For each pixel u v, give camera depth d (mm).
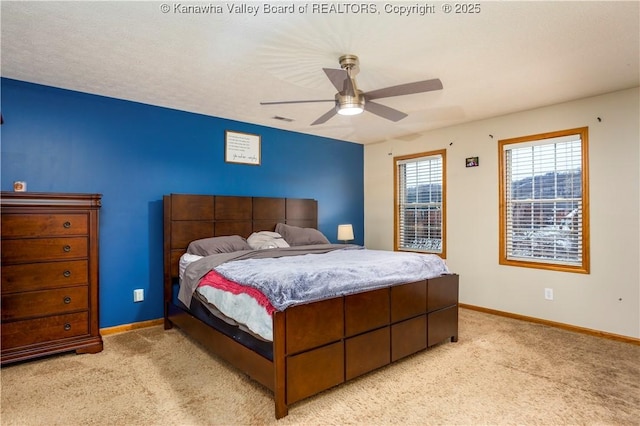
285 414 2111
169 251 3771
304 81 3121
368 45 2438
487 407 2195
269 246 4043
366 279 2631
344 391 2410
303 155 5156
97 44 2441
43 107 3234
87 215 3057
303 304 2201
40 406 2217
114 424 2029
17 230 2764
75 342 2994
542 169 3922
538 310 3902
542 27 2207
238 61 2705
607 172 3434
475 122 4449
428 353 3049
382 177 5664
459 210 4617
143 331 3652
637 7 1989
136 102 3729
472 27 2203
